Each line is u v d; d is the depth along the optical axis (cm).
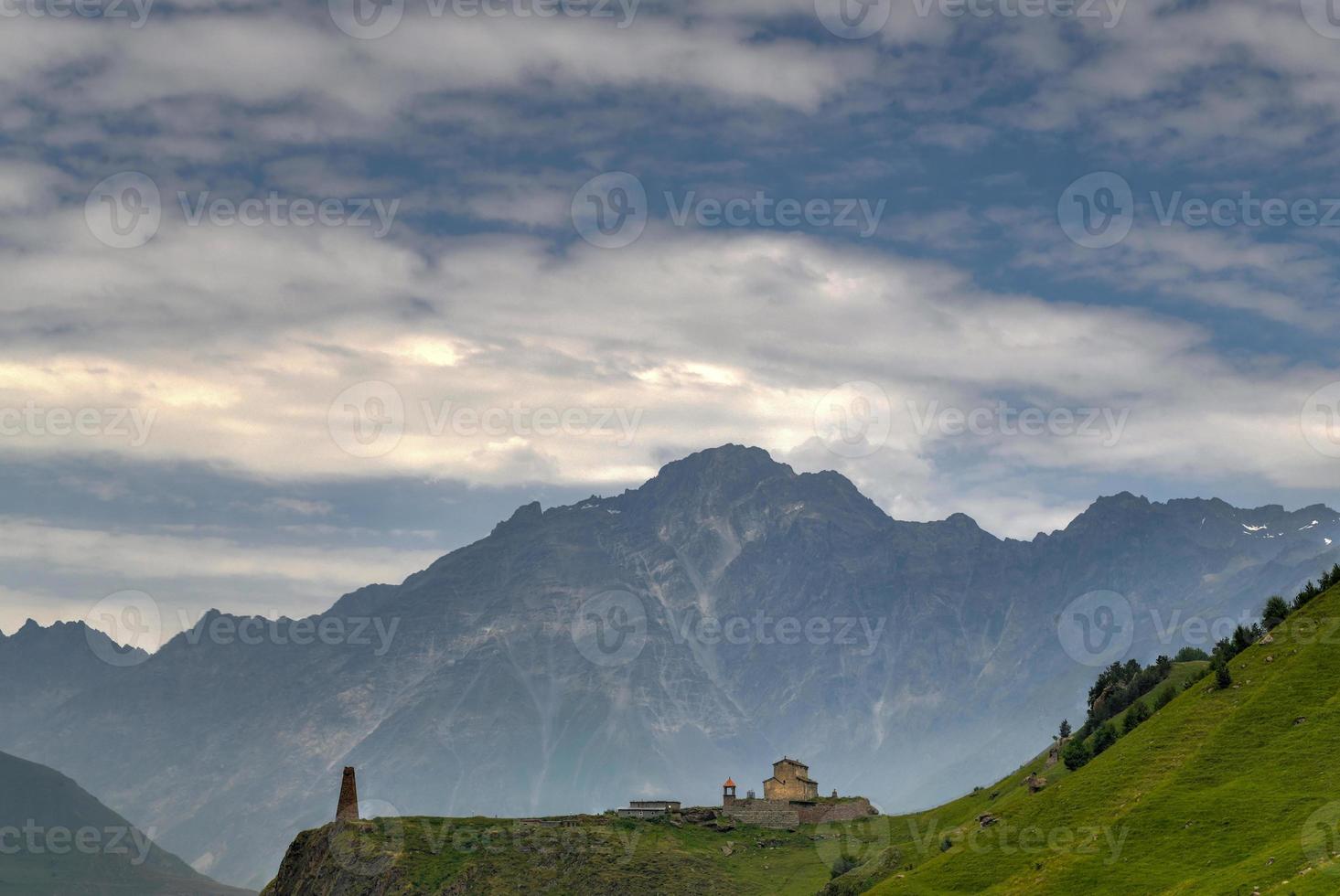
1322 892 15738
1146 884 19062
